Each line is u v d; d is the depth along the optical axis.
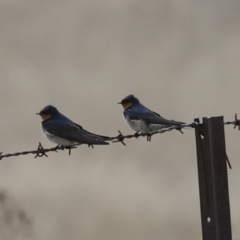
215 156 9.14
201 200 9.23
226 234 9.05
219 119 9.17
